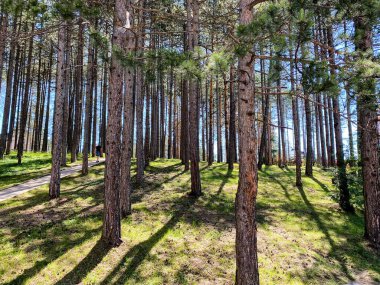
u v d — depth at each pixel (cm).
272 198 1477
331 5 592
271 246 900
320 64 500
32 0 830
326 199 1520
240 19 626
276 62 569
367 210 976
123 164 1115
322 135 2750
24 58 2853
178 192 1456
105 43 711
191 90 1437
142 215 1103
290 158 4038
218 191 1506
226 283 686
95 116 3167
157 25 1620
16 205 1182
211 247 867
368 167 974
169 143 3100
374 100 640
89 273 695
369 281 734
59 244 823
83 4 774
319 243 955
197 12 1423
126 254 794
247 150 599
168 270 730
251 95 611
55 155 1327
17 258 738
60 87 1358
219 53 517
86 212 1104
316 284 714
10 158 2508
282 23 463
